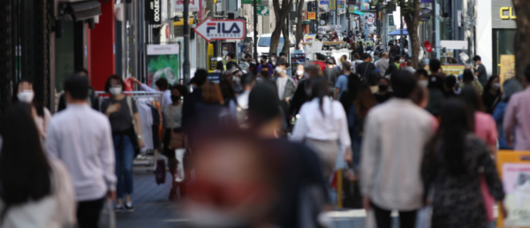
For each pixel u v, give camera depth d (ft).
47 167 41.57
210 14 375.86
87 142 57.62
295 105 125.80
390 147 52.54
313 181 28.78
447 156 49.29
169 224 80.23
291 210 25.61
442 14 331.98
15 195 40.65
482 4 296.51
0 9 104.58
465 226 49.39
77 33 158.10
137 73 228.22
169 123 98.58
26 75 120.78
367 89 92.99
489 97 112.98
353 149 93.91
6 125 41.37
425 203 53.21
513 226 60.29
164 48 171.32
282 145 25.95
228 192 21.77
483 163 49.37
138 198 100.32
